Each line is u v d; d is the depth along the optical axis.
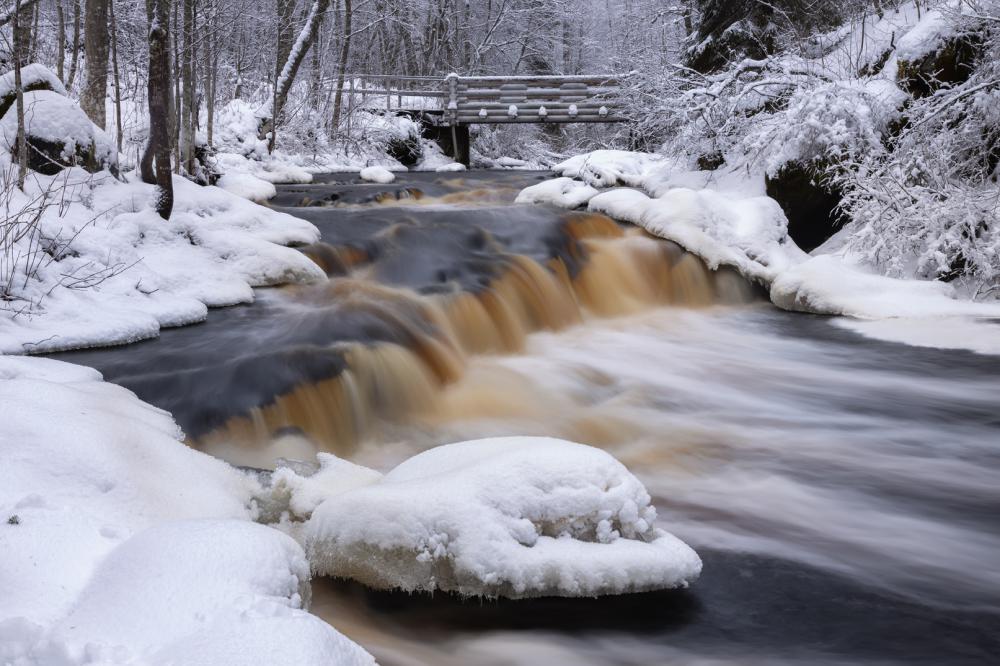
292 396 6.74
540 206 13.62
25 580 3.08
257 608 2.84
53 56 18.95
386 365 7.62
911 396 8.02
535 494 4.12
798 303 11.42
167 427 5.41
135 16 16.94
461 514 4.02
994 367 8.67
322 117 23.75
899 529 5.23
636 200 13.17
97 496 3.91
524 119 25.03
